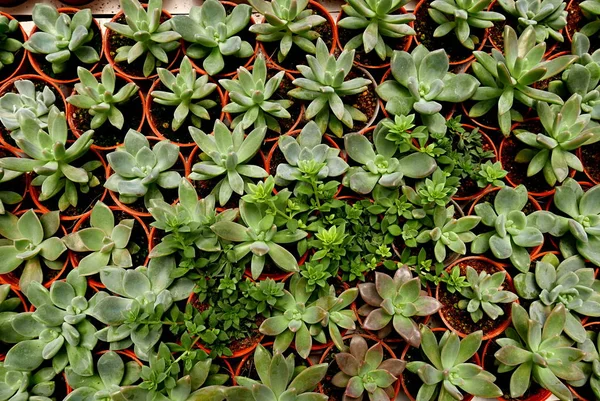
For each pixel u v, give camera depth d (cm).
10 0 57
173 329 46
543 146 50
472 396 49
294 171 49
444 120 51
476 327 49
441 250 48
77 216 51
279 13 51
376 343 48
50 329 48
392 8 52
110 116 51
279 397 45
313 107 51
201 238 48
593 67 53
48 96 52
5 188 52
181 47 53
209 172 48
